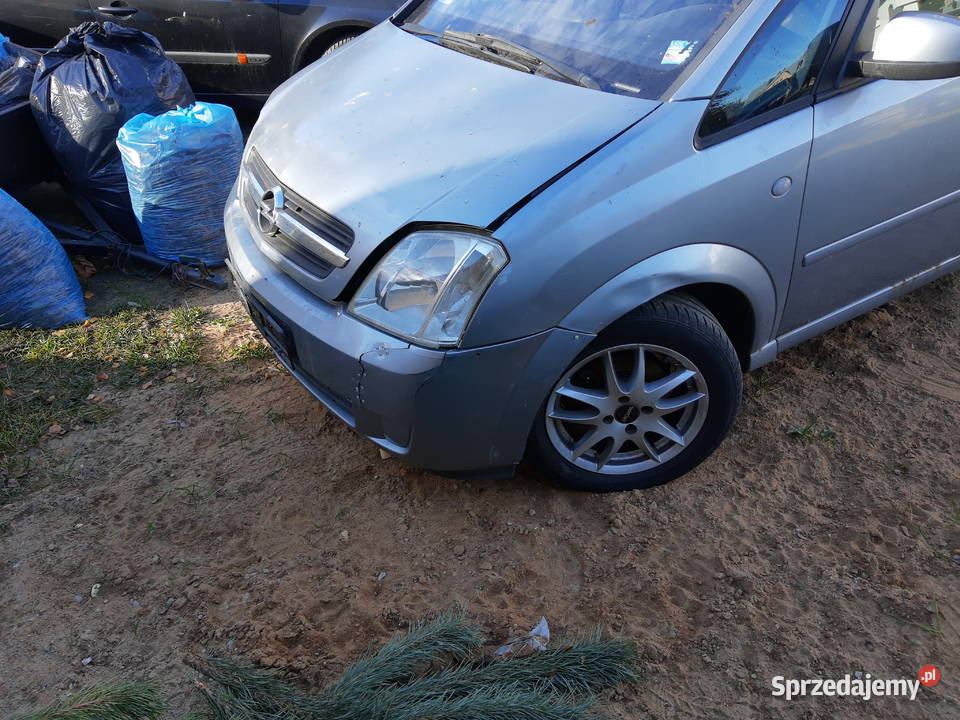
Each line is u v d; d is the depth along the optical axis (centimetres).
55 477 292
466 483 289
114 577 254
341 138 266
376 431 248
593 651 220
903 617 240
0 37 463
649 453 277
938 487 287
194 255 427
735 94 250
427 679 203
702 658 230
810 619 241
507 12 309
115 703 154
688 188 239
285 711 191
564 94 258
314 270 251
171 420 320
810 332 306
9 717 211
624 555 262
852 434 312
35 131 445
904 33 258
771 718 215
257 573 255
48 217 482
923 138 288
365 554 263
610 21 282
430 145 250
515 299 224
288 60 543
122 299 406
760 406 327
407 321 231
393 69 297
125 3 516
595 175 231
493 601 248
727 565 258
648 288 239
